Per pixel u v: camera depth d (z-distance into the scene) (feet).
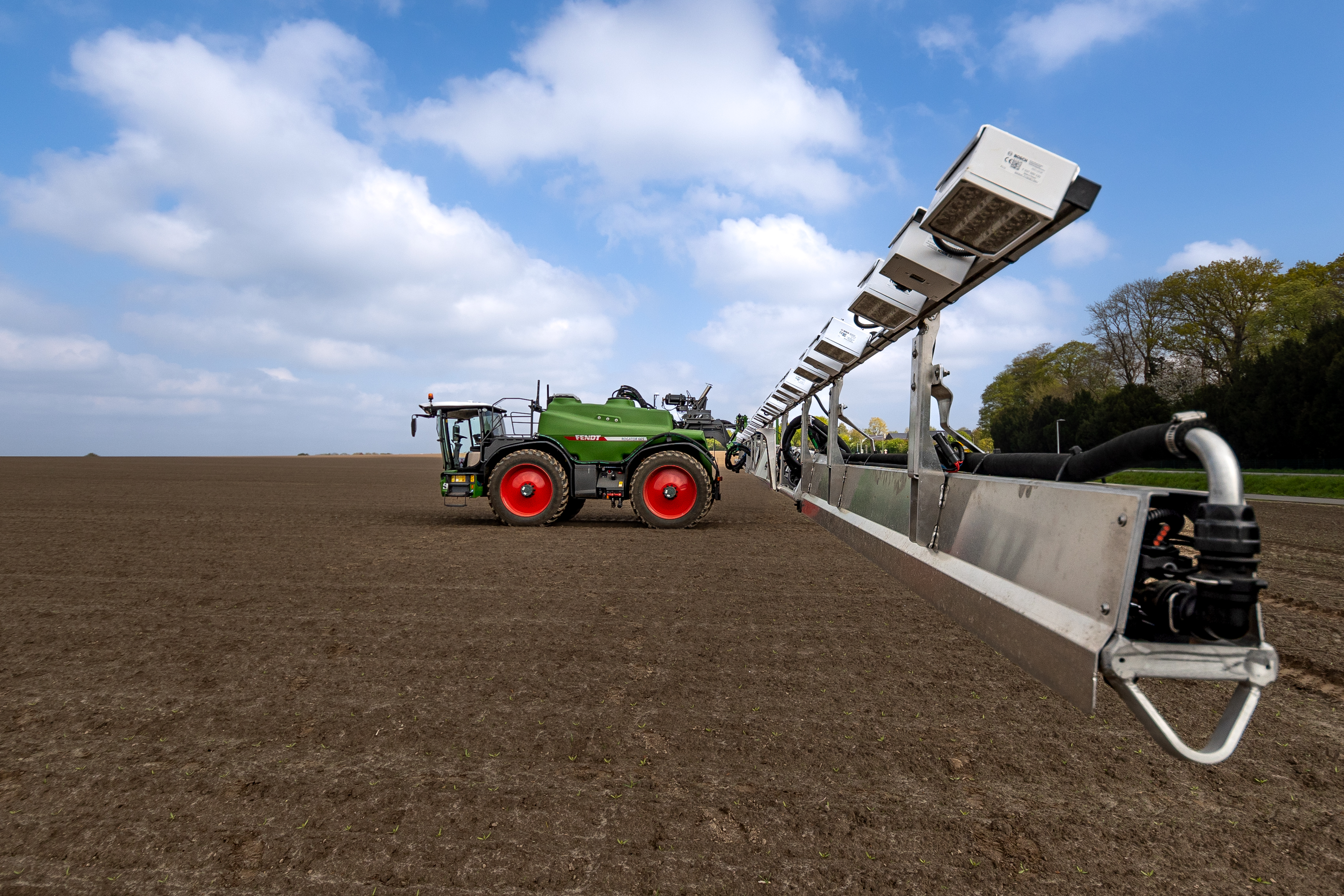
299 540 29.12
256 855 6.38
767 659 12.54
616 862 6.26
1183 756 6.43
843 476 28.32
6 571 21.52
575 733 9.25
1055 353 193.36
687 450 34.50
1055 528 9.54
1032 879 6.03
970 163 9.95
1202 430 7.11
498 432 35.99
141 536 30.25
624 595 18.11
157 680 11.37
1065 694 8.07
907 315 17.42
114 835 6.73
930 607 16.75
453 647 13.33
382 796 7.51
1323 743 9.09
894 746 8.84
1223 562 6.52
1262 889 5.92
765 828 6.88
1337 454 103.45
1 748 8.75
